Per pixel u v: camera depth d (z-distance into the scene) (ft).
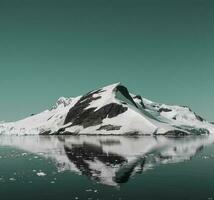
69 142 560.20
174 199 138.82
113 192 151.33
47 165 239.30
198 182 171.83
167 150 364.58
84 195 146.41
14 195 148.25
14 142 592.19
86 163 248.11
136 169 216.33
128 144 484.33
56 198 142.20
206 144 486.38
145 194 147.13
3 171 213.87
